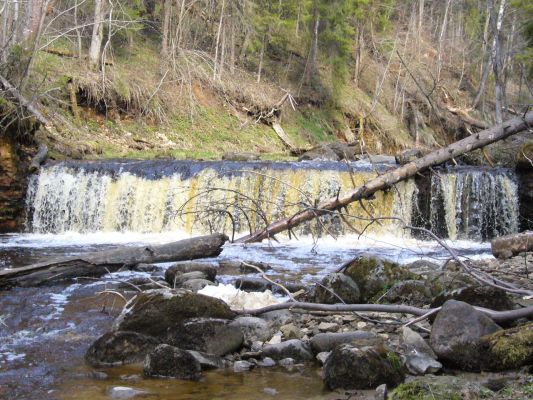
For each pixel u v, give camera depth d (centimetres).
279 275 939
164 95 2655
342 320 607
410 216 1541
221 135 2694
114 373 499
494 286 559
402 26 4409
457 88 3588
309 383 469
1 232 1538
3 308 712
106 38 2784
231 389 457
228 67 3120
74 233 1577
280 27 3238
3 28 1695
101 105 2398
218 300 579
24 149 1628
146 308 548
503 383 438
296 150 2558
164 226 1582
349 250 1270
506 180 1538
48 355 548
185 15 2895
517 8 2659
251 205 1555
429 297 651
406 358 484
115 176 1622
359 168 1667
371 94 3575
